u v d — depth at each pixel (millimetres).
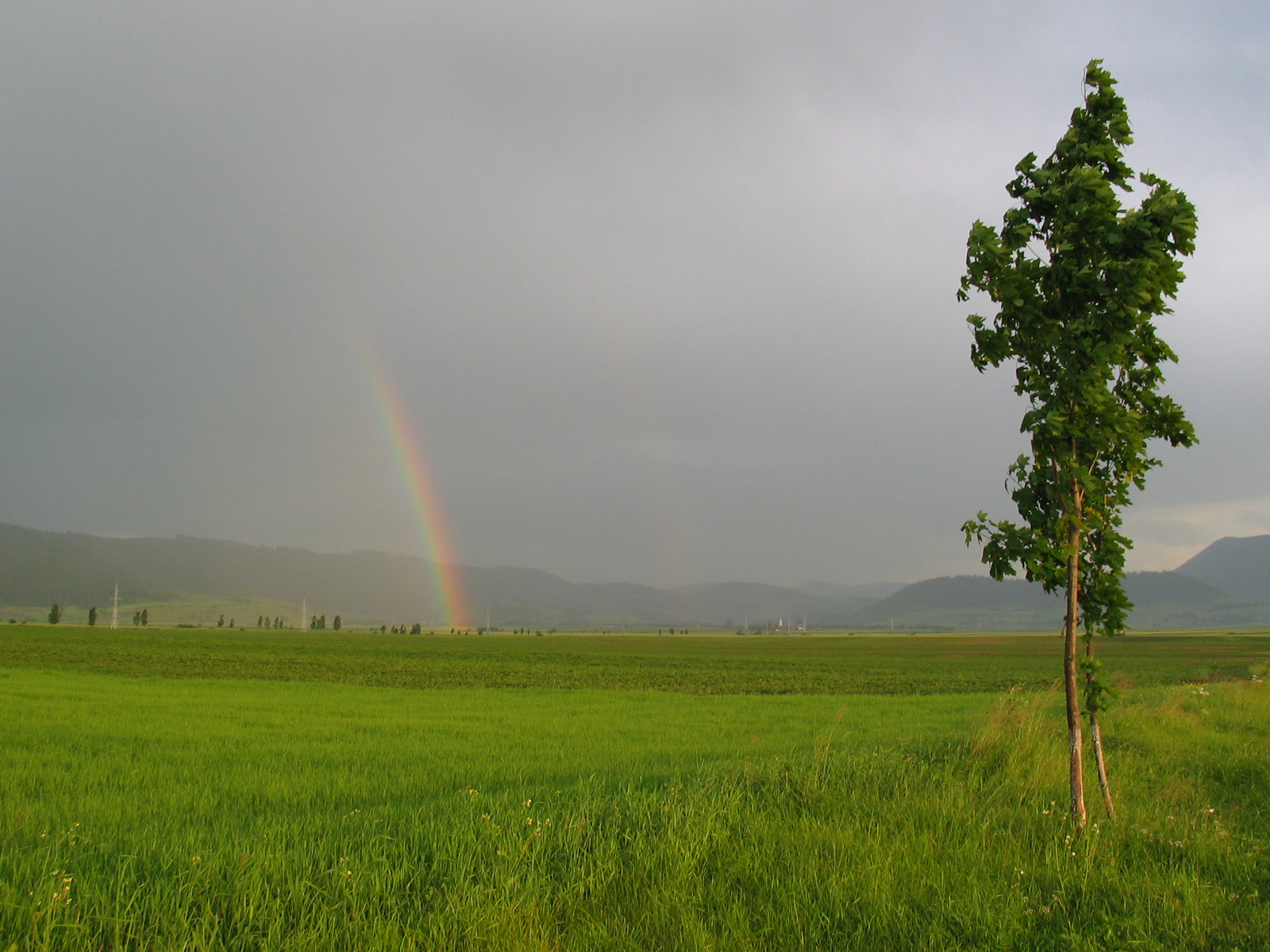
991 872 7598
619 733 22672
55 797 13125
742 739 21062
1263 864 7980
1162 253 9016
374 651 109062
